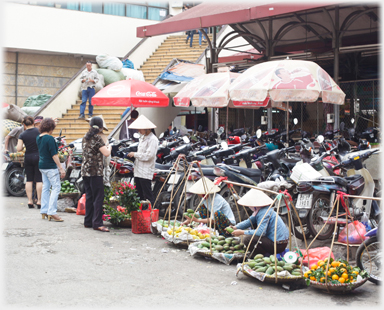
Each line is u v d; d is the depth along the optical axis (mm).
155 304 4098
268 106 11711
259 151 8484
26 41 18375
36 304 4016
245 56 16500
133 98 10938
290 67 8109
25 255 5586
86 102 16297
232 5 12320
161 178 8164
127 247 6191
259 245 5230
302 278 4695
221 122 15617
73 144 10195
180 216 8125
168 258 5699
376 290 4715
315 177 6133
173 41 20812
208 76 10430
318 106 14141
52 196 7820
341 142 8070
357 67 14992
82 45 19594
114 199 7926
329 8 12984
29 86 19438
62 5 19297
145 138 7699
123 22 20547
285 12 10164
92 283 4637
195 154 8383
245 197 5199
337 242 5699
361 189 6527
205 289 4559
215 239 5902
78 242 6348
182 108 16484
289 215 5000
